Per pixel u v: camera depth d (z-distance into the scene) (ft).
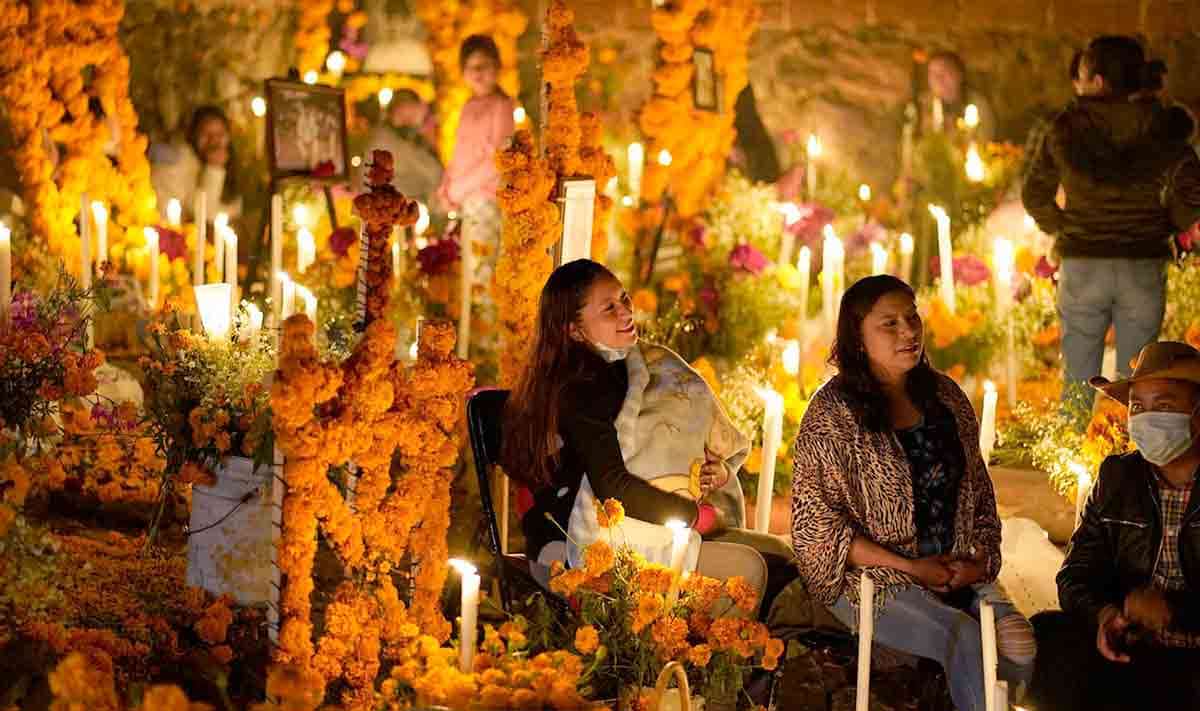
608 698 17.65
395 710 16.76
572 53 22.08
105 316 31.91
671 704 17.29
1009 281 34.32
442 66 44.73
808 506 18.84
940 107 43.60
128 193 37.14
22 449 22.24
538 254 21.81
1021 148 44.29
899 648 18.40
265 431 18.33
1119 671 17.99
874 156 44.32
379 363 17.08
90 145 35.60
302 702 15.61
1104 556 18.71
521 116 39.58
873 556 18.56
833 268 31.12
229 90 43.70
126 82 37.14
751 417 29.58
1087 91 30.60
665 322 33.78
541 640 17.92
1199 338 26.50
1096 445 23.48
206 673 18.29
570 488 19.34
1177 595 18.01
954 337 34.58
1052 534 26.68
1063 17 44.37
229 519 19.57
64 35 35.37
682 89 38.22
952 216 42.06
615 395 19.24
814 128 44.29
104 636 18.24
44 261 33.50
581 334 19.39
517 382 19.63
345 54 44.80
